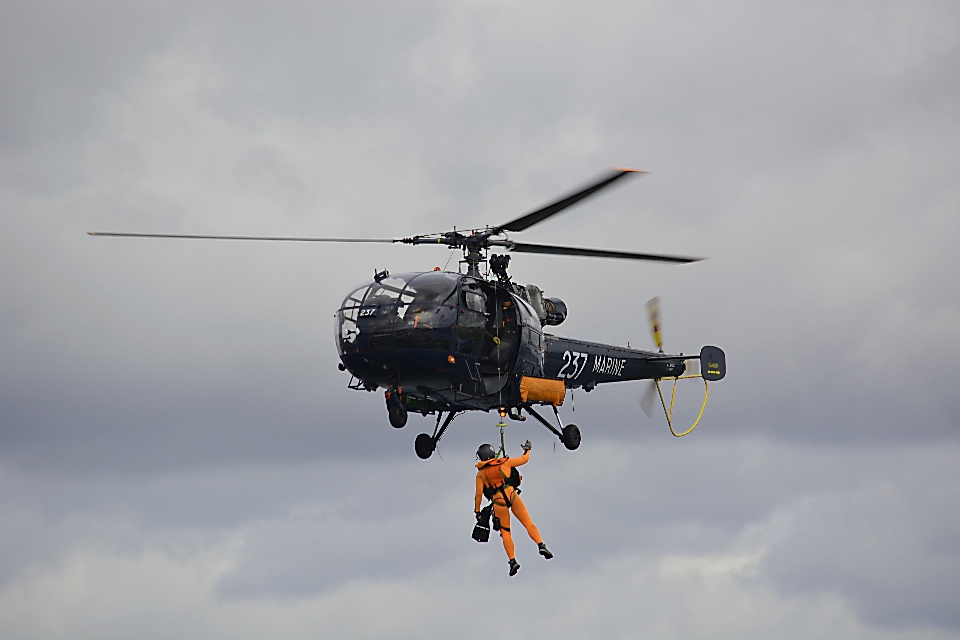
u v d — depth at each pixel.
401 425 96.44
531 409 109.31
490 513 92.31
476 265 102.75
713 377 133.25
